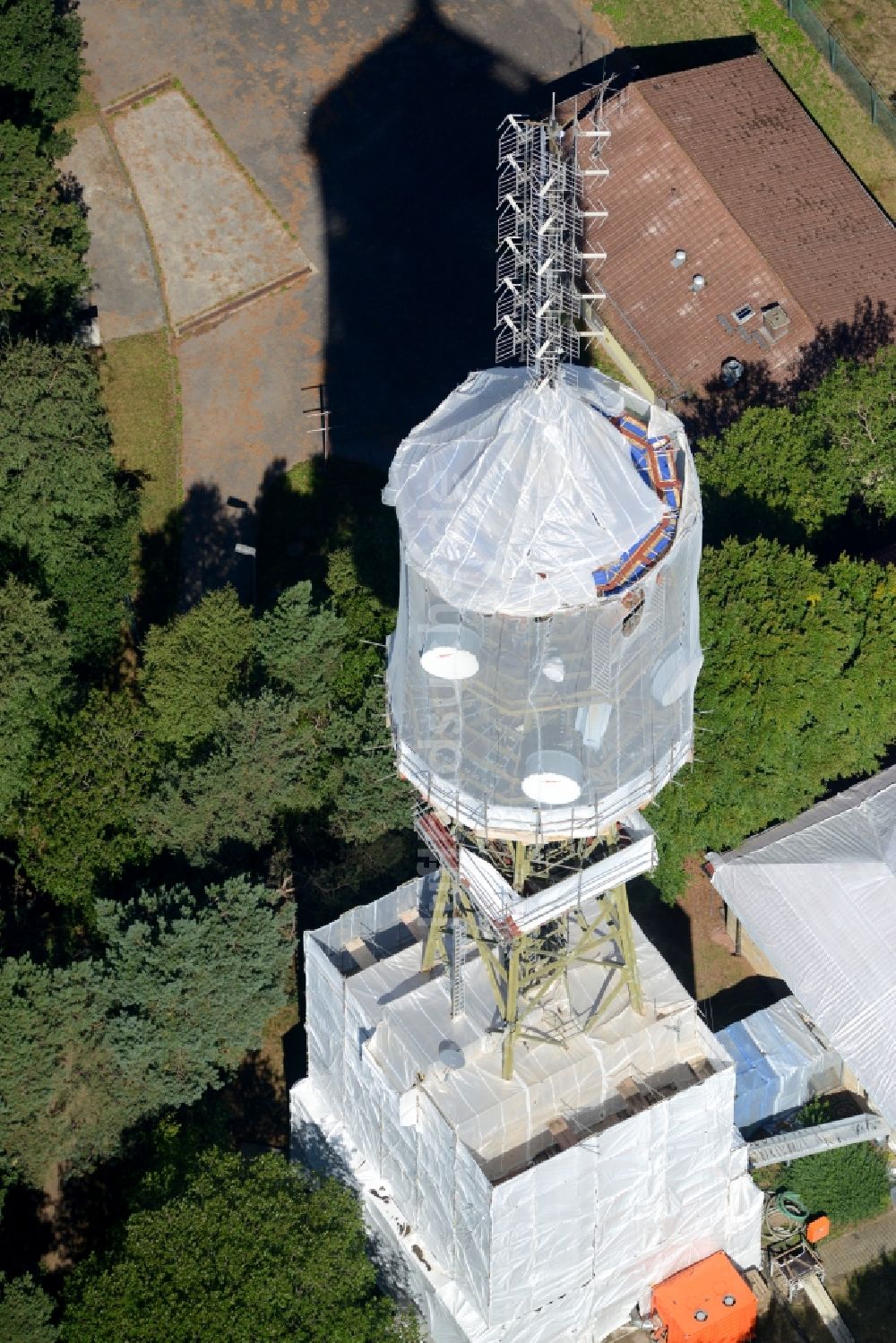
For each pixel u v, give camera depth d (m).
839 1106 80.94
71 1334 68.62
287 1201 69.94
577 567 57.88
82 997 75.25
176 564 98.00
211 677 84.00
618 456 59.25
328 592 90.62
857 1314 75.12
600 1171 67.12
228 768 81.12
